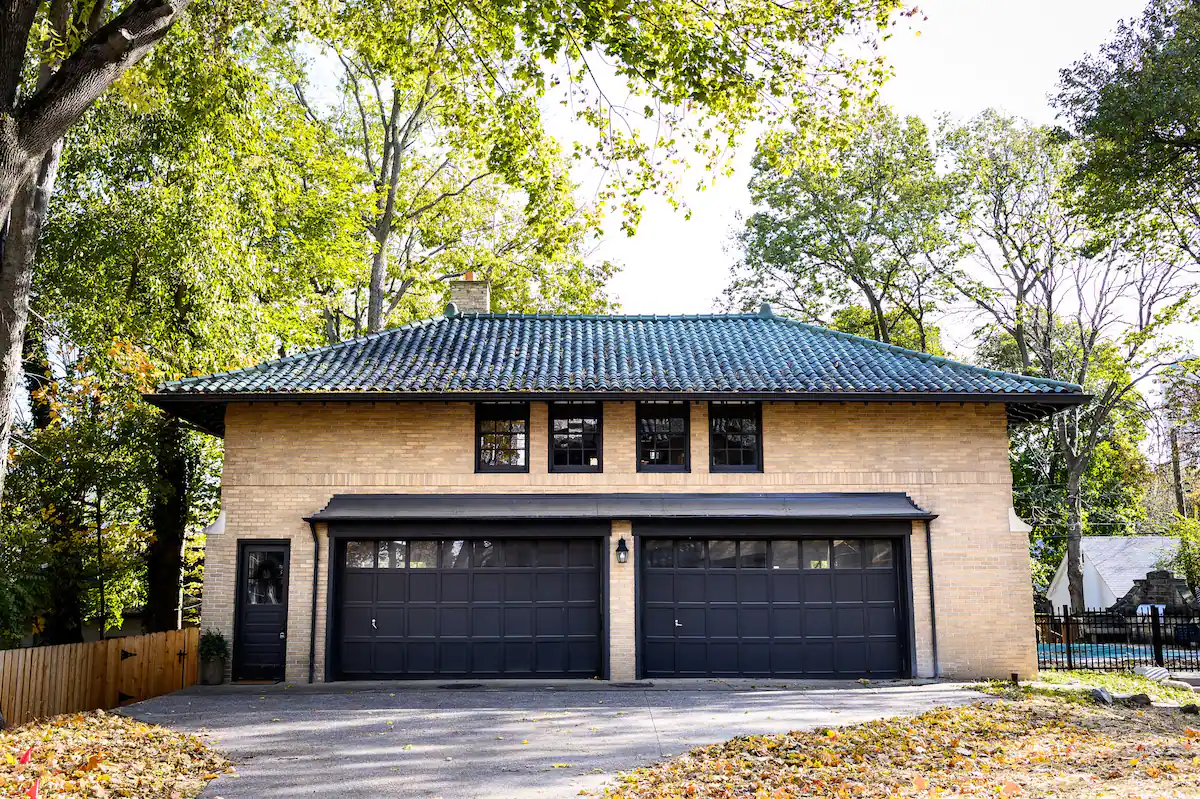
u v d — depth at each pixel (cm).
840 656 1747
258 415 1783
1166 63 2356
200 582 2811
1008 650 1739
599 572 1759
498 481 1775
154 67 1827
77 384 2117
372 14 1739
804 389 1731
